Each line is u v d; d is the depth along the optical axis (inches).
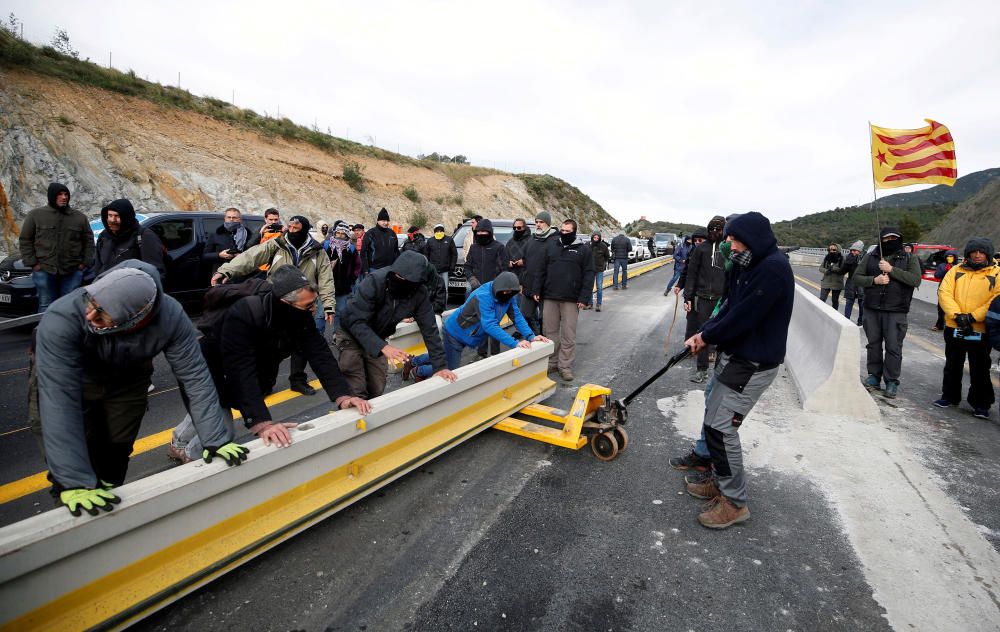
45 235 229.1
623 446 144.6
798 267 1156.5
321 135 1079.0
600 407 151.0
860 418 180.7
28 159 505.7
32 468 134.2
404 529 110.0
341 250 229.8
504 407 158.1
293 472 98.1
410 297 137.9
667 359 262.5
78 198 529.0
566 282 215.0
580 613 87.0
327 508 102.4
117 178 590.6
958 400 194.7
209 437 86.8
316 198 864.3
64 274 236.7
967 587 95.1
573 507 120.5
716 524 113.0
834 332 193.8
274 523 94.1
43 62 638.5
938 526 115.0
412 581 93.8
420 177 1251.8
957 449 156.6
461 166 1553.9
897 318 204.2
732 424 112.3
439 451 131.1
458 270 396.2
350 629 82.5
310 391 195.5
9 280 278.1
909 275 197.8
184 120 781.3
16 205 474.9
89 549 71.2
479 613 86.5
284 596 89.4
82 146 575.5
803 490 130.5
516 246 282.8
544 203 1717.5
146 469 133.3
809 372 206.4
